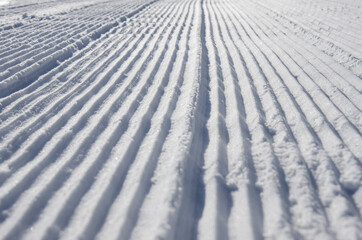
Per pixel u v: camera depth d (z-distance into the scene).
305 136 3.90
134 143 3.78
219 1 18.42
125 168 3.34
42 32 9.48
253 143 3.80
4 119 4.32
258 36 9.47
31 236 2.54
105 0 18.25
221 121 4.30
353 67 6.63
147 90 5.43
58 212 2.74
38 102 4.78
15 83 5.53
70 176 3.23
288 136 3.87
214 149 3.62
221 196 2.94
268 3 15.54
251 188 3.03
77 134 3.99
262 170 3.29
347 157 3.47
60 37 8.77
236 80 5.98
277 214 2.69
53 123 4.20
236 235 2.53
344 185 3.12
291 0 15.78
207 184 3.11
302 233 2.54
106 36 9.20
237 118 4.30
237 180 3.14
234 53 7.67
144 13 13.63
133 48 7.91
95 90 5.32
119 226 2.58
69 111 4.54
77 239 2.48
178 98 5.11
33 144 3.74
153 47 7.96
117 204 2.86
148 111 4.57
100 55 7.21
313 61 6.99
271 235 2.51
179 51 7.86
